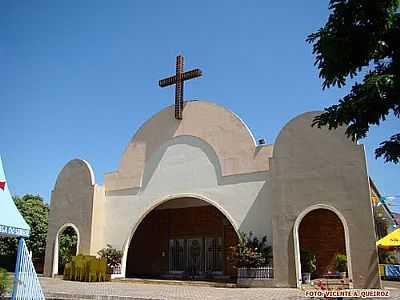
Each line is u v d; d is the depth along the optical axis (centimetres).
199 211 2350
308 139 1675
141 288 1664
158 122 2261
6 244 2962
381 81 509
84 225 2262
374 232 1485
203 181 2025
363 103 538
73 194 2364
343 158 1591
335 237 1802
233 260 1839
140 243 2491
